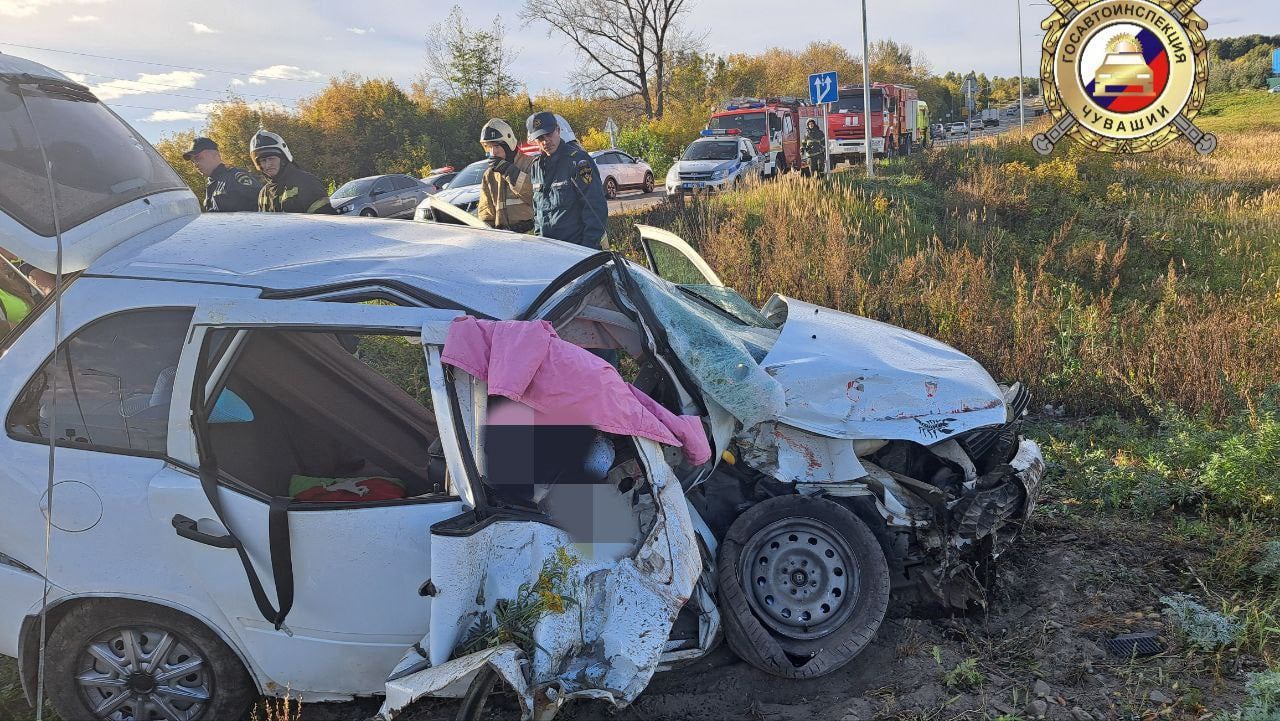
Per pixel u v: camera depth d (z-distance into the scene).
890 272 10.55
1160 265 13.64
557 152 6.88
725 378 3.72
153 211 3.88
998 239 13.71
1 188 3.41
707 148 23.11
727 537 3.80
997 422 4.04
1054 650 3.92
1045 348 7.92
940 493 3.88
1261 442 5.21
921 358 4.35
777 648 3.69
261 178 7.48
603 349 4.13
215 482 3.18
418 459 4.20
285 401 3.82
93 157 3.82
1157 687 3.64
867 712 3.57
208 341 3.17
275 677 3.33
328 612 3.24
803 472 3.89
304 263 3.54
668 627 3.24
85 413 3.31
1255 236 14.51
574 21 48.50
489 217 7.87
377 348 4.73
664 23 49.06
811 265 10.46
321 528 3.18
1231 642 3.86
